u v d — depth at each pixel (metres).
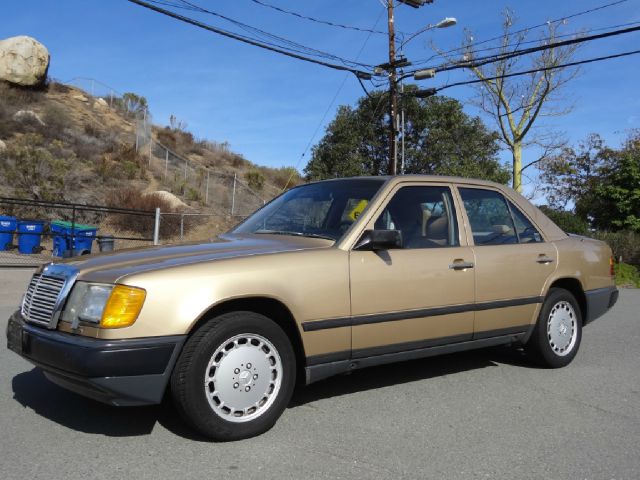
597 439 3.98
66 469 3.32
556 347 5.76
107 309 3.44
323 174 28.17
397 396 4.82
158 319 3.49
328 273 4.12
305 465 3.44
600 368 5.89
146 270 3.60
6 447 3.61
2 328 7.19
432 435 3.98
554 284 5.80
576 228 20.12
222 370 3.69
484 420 4.30
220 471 3.33
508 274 5.19
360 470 3.40
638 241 18.98
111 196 22.27
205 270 3.70
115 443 3.70
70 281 3.67
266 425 3.85
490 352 6.42
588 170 31.11
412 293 4.52
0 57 33.38
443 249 4.80
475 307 4.93
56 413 4.22
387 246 4.29
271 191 35.19
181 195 27.34
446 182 5.15
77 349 3.37
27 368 5.39
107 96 40.91
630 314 9.88
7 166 21.58
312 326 4.04
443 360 6.06
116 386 3.38
